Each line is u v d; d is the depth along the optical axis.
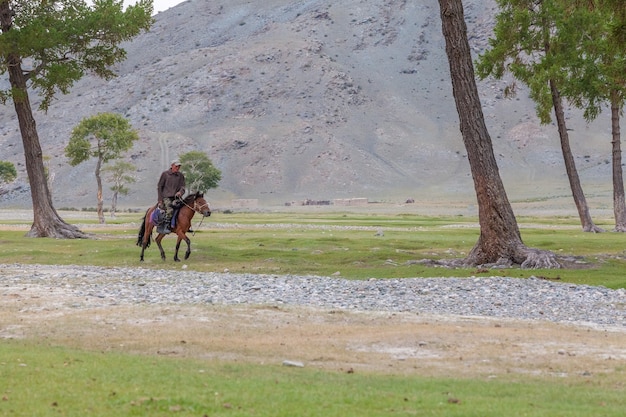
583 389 10.66
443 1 30.48
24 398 9.45
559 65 49.72
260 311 18.12
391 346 14.05
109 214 152.50
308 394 9.82
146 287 23.59
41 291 22.28
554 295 21.86
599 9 29.42
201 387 10.20
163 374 10.98
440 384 10.77
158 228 32.84
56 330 15.48
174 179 33.09
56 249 39.25
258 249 36.91
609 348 14.05
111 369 11.25
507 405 9.40
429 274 27.45
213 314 17.58
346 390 10.14
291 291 22.62
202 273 28.38
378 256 33.56
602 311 19.39
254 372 11.46
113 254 35.59
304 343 14.27
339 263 31.92
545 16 50.41
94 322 16.42
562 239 44.56
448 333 15.38
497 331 15.71
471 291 22.58
